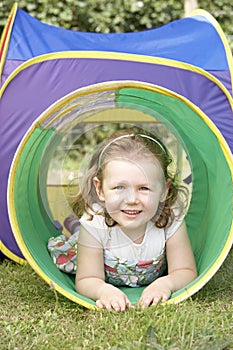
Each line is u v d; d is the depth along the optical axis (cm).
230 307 246
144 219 265
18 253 320
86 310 249
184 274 266
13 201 245
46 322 235
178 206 284
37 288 274
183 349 200
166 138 326
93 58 298
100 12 587
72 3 578
